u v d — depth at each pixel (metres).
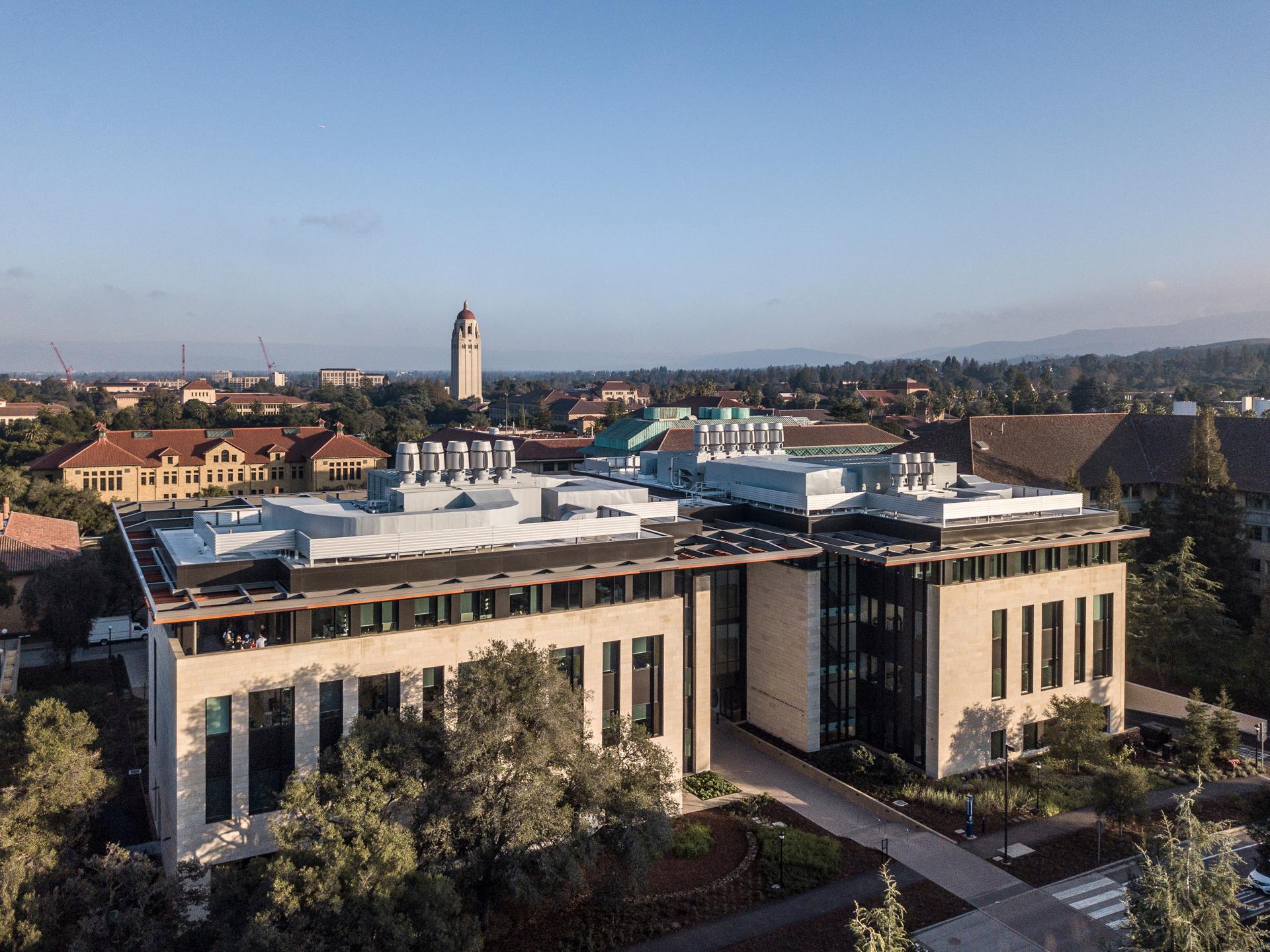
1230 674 73.25
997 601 56.16
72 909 32.28
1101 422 115.31
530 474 61.88
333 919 30.12
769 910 41.34
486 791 35.59
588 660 47.22
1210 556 87.81
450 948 30.88
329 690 40.97
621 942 38.91
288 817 39.88
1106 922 40.28
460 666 43.69
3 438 180.38
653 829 38.56
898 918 28.22
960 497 64.38
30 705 47.75
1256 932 28.11
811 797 53.03
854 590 59.75
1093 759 52.03
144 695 69.00
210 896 32.94
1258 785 55.09
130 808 51.25
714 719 65.25
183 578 41.50
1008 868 45.09
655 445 127.50
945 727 54.16
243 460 151.88
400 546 44.28
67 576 73.44
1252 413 191.25
